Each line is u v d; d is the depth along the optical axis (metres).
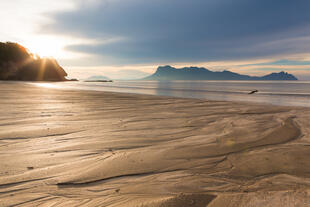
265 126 5.37
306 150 3.44
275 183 2.23
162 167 2.69
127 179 2.33
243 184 2.21
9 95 13.30
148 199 1.89
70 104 9.59
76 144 3.64
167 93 25.00
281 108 9.23
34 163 2.74
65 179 2.30
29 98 11.85
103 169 2.59
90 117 6.42
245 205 1.78
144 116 6.76
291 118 6.63
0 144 3.58
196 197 1.92
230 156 3.14
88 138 4.05
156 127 5.15
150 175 2.45
